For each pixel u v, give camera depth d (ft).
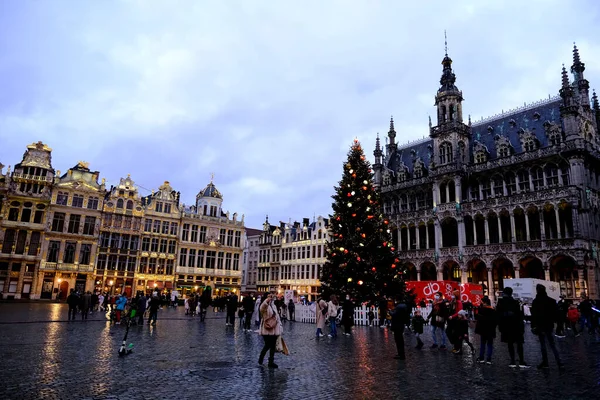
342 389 30.89
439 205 165.99
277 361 42.75
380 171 203.00
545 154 140.46
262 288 270.67
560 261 137.08
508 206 144.77
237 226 254.27
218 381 32.53
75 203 205.16
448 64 182.50
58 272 194.80
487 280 154.40
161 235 225.56
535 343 63.31
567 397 29.07
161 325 82.89
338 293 98.99
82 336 59.82
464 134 170.91
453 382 33.71
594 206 135.95
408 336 72.84
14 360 39.22
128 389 29.30
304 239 244.63
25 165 196.24
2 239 186.70
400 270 103.96
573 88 147.43
